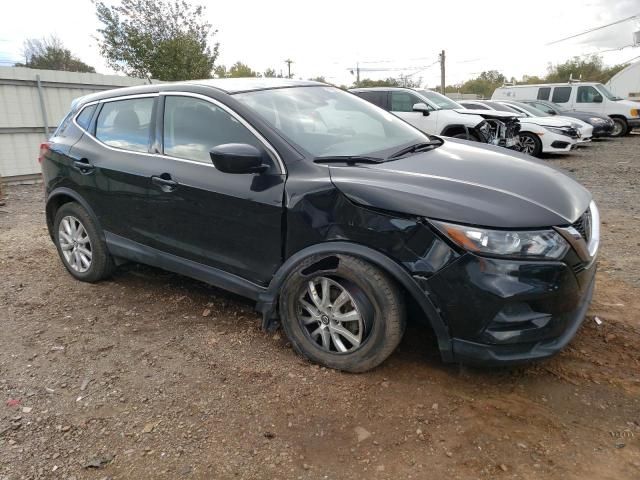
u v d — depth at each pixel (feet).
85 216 14.08
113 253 13.79
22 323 12.50
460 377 9.86
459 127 36.32
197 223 11.43
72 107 15.34
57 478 7.64
